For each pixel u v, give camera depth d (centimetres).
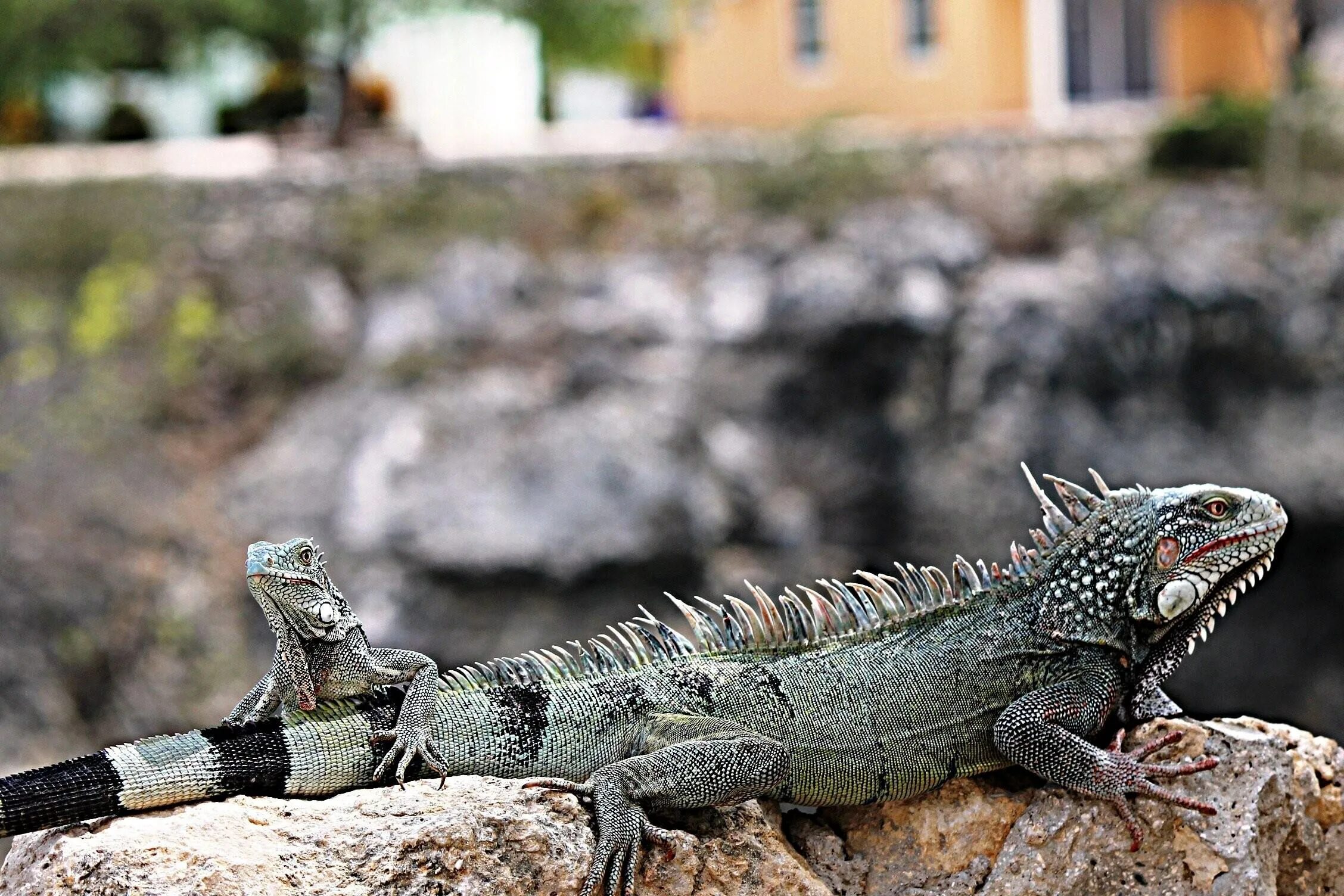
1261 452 2553
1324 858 637
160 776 545
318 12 3175
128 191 2842
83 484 2498
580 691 595
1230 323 2611
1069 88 3516
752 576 2477
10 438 2547
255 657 2388
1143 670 628
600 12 3300
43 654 2350
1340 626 2506
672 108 4175
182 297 2728
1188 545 605
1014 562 641
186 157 3303
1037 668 618
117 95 3662
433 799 550
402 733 564
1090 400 2581
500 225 2866
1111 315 2603
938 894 609
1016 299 2609
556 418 2506
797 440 2589
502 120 3822
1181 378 2608
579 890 542
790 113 3631
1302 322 2628
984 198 2920
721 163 3016
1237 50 3566
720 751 575
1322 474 2525
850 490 2564
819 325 2591
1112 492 630
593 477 2427
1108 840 597
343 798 555
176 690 2358
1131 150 3106
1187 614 622
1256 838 594
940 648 620
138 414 2602
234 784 554
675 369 2586
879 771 608
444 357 2608
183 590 2422
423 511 2380
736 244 2823
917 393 2606
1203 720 656
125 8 3069
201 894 511
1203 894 588
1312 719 2462
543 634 2364
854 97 3531
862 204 2880
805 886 580
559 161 2984
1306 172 2931
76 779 536
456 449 2459
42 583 2388
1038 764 598
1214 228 2772
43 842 545
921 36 3453
